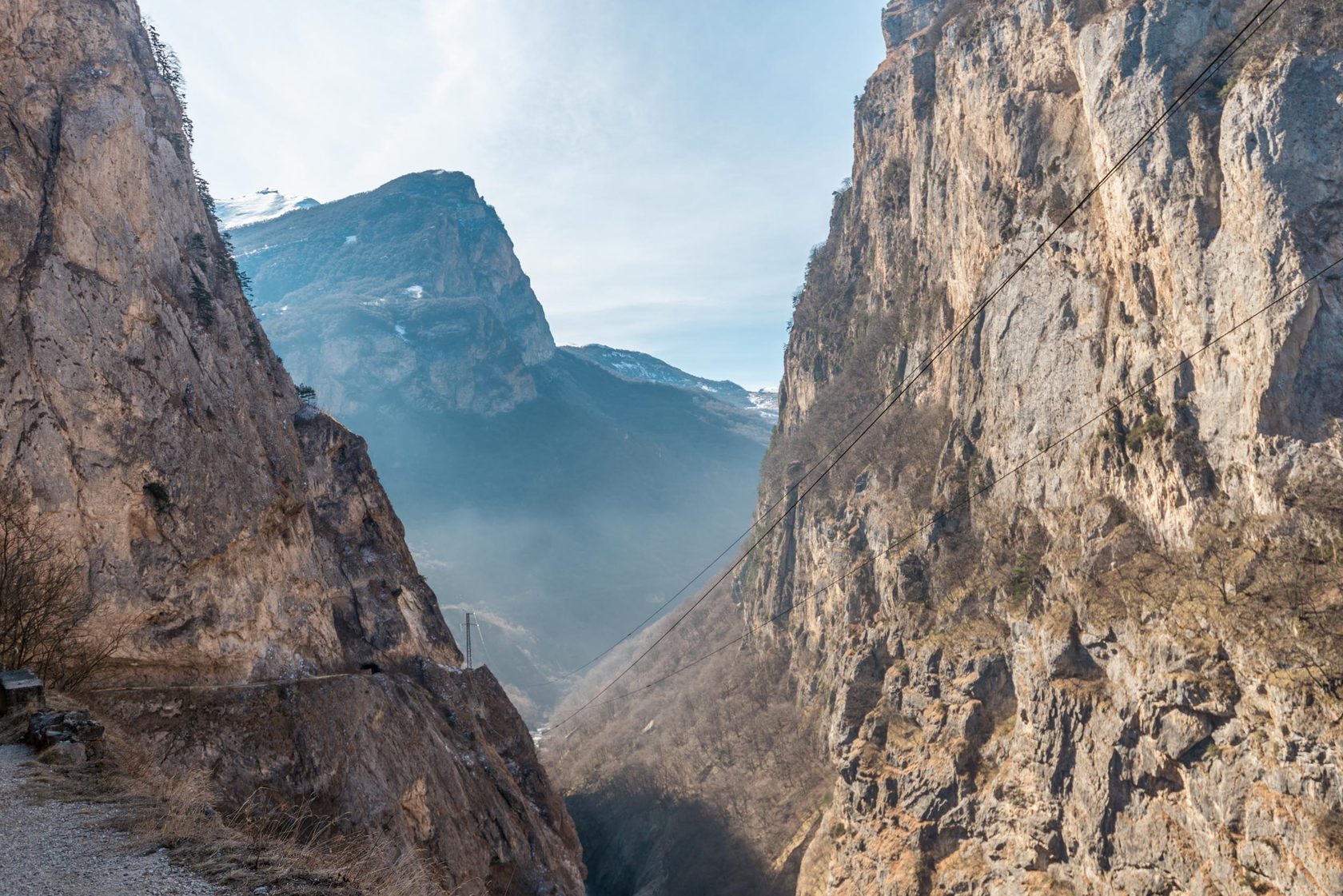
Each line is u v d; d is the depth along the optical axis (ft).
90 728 45.16
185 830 34.06
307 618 114.62
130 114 106.32
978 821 240.94
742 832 380.58
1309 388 187.62
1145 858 190.49
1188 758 183.52
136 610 83.61
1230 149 201.87
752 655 498.28
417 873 42.96
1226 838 171.22
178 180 129.39
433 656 167.84
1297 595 172.45
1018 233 286.05
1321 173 190.08
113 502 85.25
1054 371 260.62
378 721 102.06
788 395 627.87
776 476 538.06
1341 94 190.60
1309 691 159.63
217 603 95.04
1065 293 259.39
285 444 127.03
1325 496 178.19
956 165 342.23
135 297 98.84
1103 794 202.18
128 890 28.22
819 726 376.48
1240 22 220.02
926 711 273.33
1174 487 211.20
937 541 304.30
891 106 470.80
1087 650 217.97
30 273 84.17
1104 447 235.81
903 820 265.75
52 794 37.19
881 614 328.90
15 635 63.57
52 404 81.92
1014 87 296.30
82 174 95.91
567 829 172.76
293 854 34.40
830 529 394.52
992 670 254.68
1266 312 191.42
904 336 395.55
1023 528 269.44
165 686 80.28
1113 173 235.61
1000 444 285.43
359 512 163.12
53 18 99.76
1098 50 244.22
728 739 441.27
